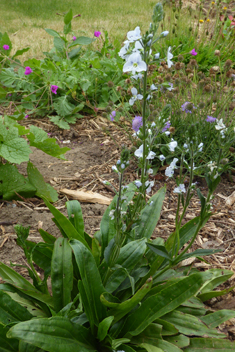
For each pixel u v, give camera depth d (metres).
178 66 3.42
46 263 1.89
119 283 1.70
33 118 4.45
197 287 1.53
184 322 1.69
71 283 1.62
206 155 3.30
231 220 2.80
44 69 4.64
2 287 1.67
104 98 4.54
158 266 1.77
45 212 2.75
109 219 2.00
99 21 9.09
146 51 1.36
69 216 1.97
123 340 1.45
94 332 1.61
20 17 9.44
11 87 4.70
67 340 1.40
